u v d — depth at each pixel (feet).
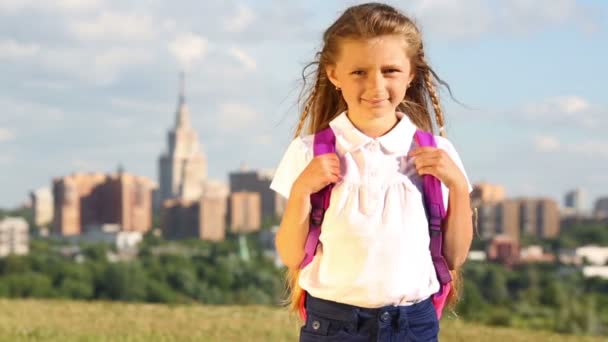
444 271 14.61
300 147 15.03
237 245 582.76
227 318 57.41
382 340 14.29
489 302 313.94
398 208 14.35
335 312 14.44
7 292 343.46
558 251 636.48
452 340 48.67
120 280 355.15
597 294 374.43
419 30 14.66
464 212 14.49
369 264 14.20
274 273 407.44
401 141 14.65
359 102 14.53
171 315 58.34
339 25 14.53
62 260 415.85
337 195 14.38
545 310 274.57
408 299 14.28
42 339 42.75
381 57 14.24
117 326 50.21
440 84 15.53
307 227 14.43
